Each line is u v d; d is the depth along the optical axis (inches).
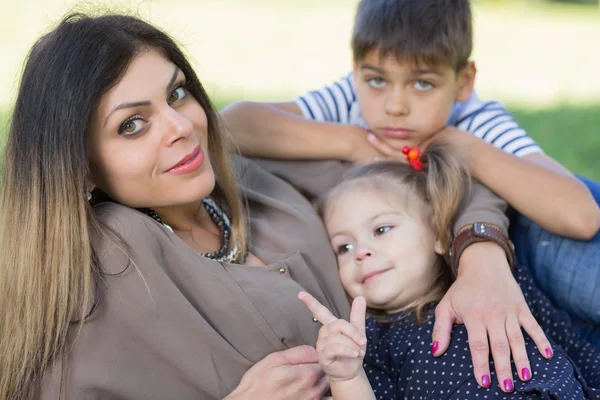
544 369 67.7
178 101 71.3
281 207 81.3
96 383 64.6
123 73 66.2
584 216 79.9
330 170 88.8
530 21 511.5
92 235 67.0
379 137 90.7
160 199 69.3
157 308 66.2
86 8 73.7
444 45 86.1
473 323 70.8
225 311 69.0
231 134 86.3
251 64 320.2
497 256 76.8
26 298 65.3
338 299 78.6
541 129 221.3
